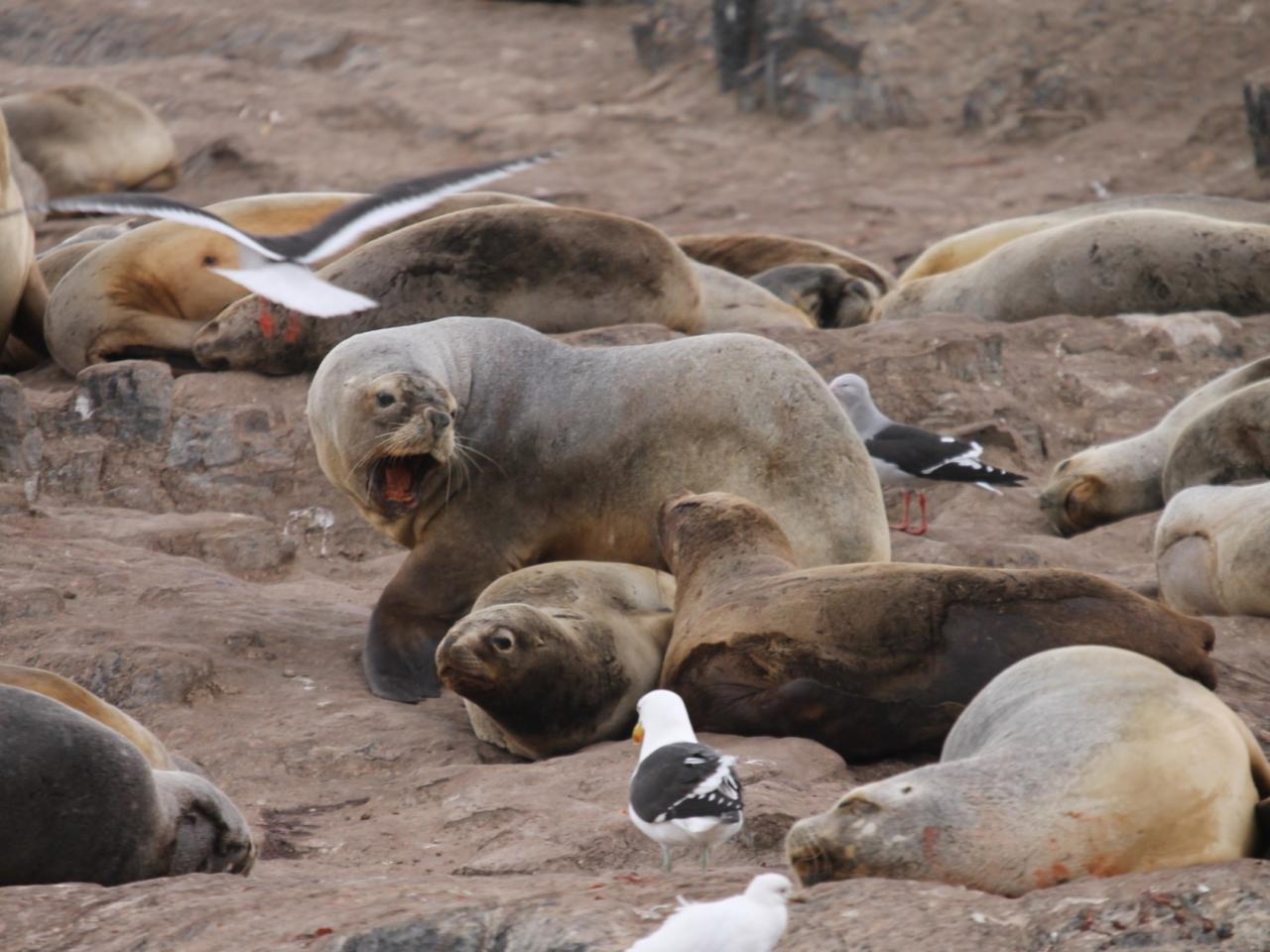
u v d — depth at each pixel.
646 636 26.97
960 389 47.62
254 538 37.25
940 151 95.31
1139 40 98.12
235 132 97.44
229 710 27.42
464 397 32.59
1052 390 48.50
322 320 44.97
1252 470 37.78
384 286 45.44
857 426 39.47
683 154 97.00
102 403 43.00
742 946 12.55
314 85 106.00
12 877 17.08
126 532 37.09
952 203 86.88
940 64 98.88
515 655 24.64
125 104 86.44
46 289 52.84
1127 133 93.00
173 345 47.66
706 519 27.19
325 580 37.00
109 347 47.97
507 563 32.16
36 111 83.50
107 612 31.19
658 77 107.62
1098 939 13.84
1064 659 18.22
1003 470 40.84
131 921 16.19
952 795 16.20
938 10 101.12
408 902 16.14
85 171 84.31
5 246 48.22
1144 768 16.16
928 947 14.16
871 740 24.25
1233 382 41.94
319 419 32.12
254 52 112.38
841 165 94.75
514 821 21.59
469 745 26.19
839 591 24.59
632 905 15.52
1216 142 89.50
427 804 23.42
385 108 102.50
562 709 25.39
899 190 89.56
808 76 100.12
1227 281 52.62
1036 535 40.91
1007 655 23.80
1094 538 38.78
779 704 24.42
